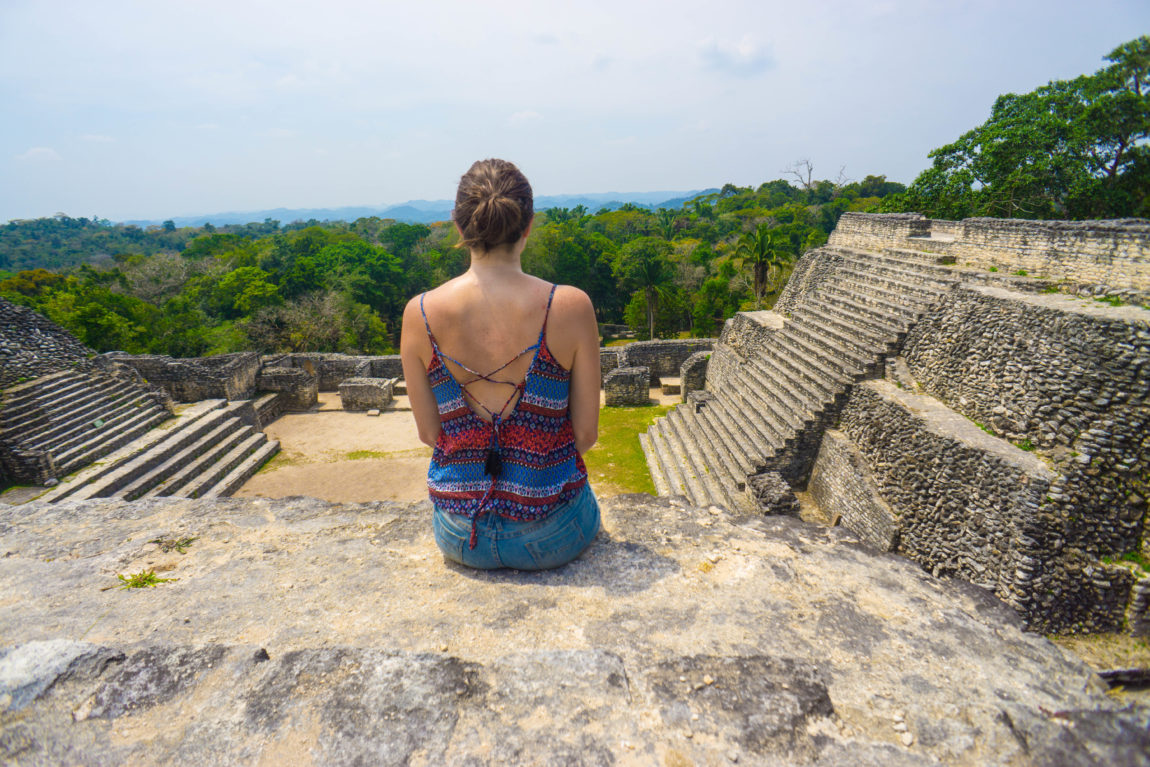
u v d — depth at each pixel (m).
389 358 26.23
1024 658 2.20
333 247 52.16
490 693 1.88
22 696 1.84
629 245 52.50
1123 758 1.53
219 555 3.15
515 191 2.13
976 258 14.70
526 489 2.45
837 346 14.49
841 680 2.04
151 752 1.67
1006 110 23.53
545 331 2.23
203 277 46.97
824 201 98.31
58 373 16.14
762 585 2.71
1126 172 20.83
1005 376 10.20
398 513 3.62
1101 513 8.40
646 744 1.70
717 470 14.32
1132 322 8.47
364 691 1.86
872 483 11.63
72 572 2.98
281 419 22.05
